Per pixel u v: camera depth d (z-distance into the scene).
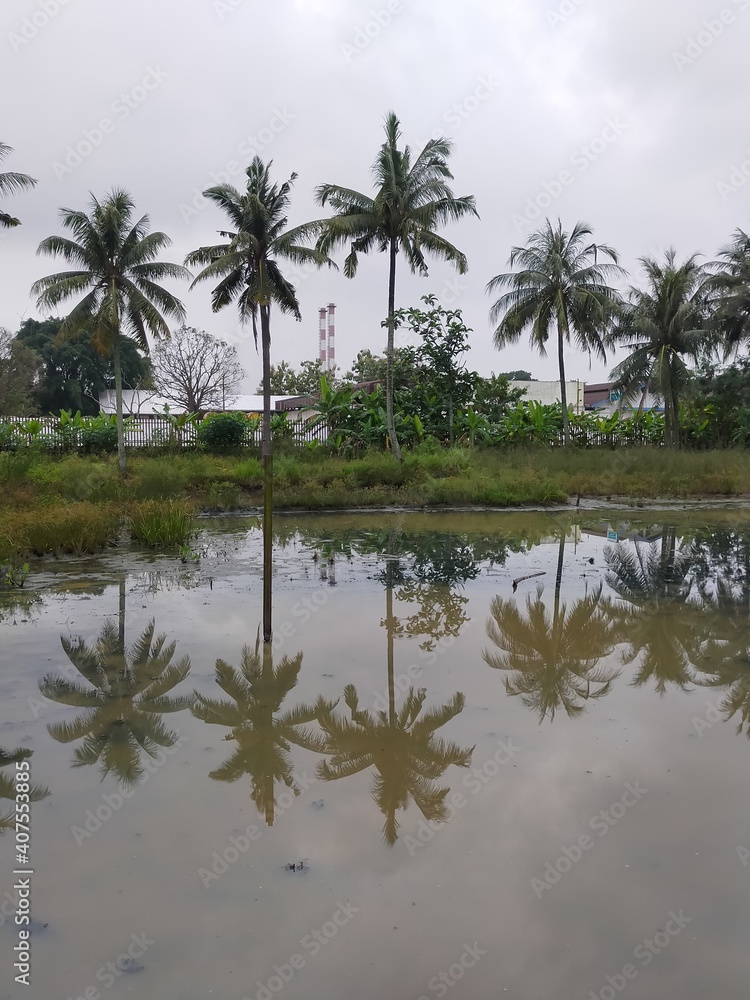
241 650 7.16
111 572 10.98
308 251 20.44
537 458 27.02
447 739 5.24
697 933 3.25
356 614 8.59
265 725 5.48
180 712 5.69
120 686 6.20
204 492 21.03
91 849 3.86
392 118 23.55
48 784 4.54
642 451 28.95
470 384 31.78
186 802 4.36
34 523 12.51
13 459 21.16
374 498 20.53
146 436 31.75
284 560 12.11
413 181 24.02
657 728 5.44
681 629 8.04
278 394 50.06
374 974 3.01
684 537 15.02
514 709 5.80
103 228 23.55
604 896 3.49
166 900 3.47
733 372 35.94
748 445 35.03
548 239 30.14
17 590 9.73
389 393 25.73
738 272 32.53
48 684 6.23
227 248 21.02
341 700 5.96
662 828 4.06
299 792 4.51
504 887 3.57
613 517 18.62
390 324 25.27
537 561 12.14
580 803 4.34
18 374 44.09
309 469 22.88
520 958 3.10
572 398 47.81
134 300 24.20
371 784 4.62
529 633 7.86
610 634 7.85
